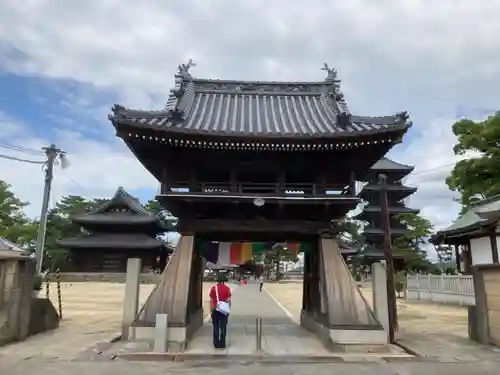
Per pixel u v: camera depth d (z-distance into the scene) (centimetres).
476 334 1274
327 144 1206
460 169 2744
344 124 1310
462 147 2698
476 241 2623
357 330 1135
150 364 958
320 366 945
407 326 1662
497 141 2588
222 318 1157
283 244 1463
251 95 1728
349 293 1201
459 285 2670
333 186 1361
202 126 1337
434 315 2091
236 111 1579
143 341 1126
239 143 1204
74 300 2866
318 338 1309
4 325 1204
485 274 1257
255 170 1344
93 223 5903
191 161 1295
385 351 1105
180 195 1209
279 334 1402
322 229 1294
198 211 1288
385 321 1227
